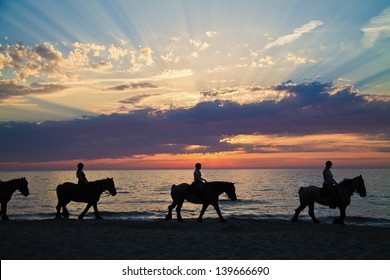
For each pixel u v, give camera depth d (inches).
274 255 396.8
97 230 544.1
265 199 2066.9
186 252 406.3
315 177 6781.5
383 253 407.5
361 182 681.0
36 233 504.1
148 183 4677.7
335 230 579.5
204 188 681.0
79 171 723.4
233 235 514.6
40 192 2746.1
